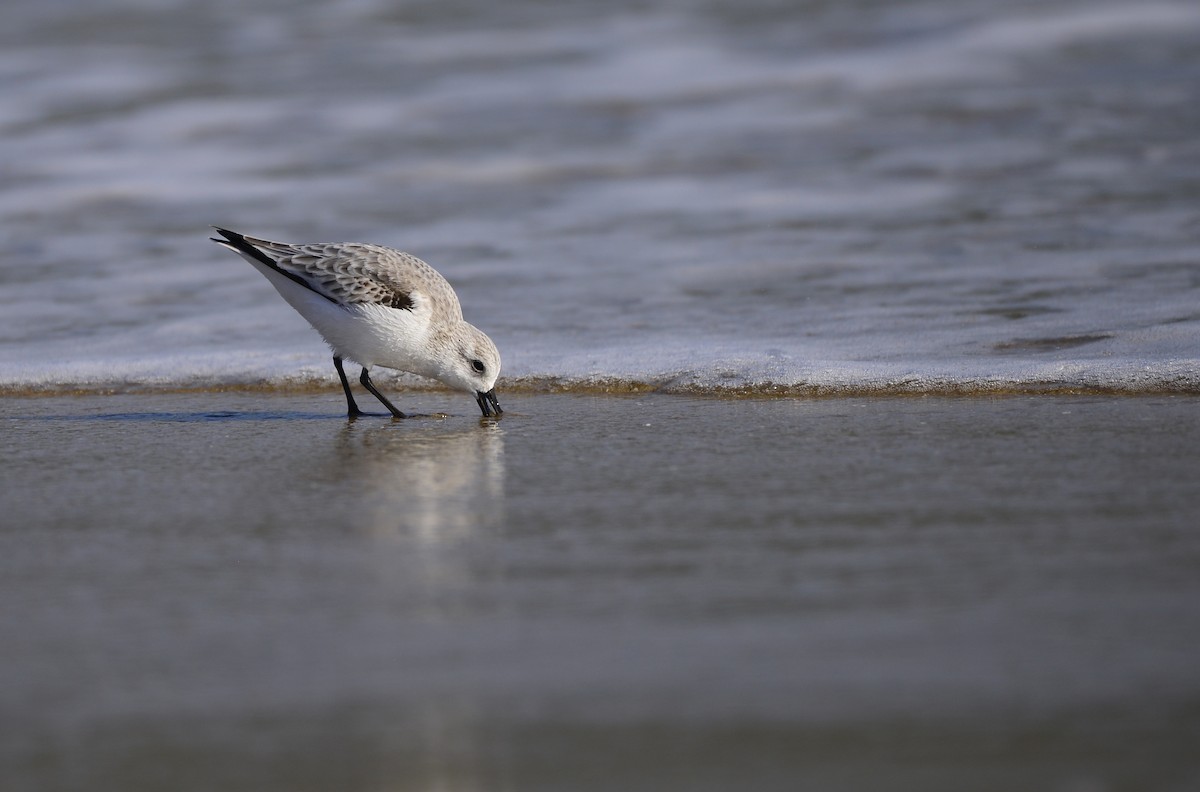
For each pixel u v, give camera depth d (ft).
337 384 42.04
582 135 74.38
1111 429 31.78
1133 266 48.88
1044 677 17.47
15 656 19.15
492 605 20.90
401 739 16.44
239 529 25.61
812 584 21.42
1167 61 80.38
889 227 57.21
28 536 25.38
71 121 79.10
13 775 15.78
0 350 45.34
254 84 85.56
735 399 37.55
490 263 54.44
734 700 17.20
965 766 15.33
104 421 37.40
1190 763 15.17
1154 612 19.57
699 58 86.94
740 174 66.85
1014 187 62.03
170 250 57.93
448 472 30.30
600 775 15.48
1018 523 24.47
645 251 55.36
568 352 42.55
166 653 19.17
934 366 38.11
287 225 60.95
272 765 15.90
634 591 21.36
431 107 80.12
